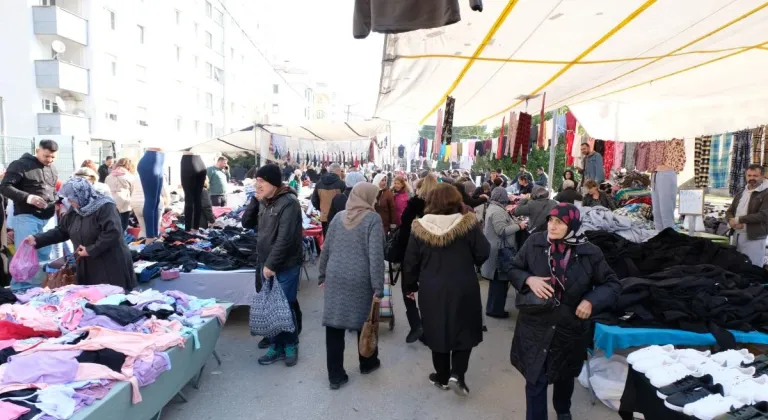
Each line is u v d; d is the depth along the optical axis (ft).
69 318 9.90
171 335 9.82
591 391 11.24
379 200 20.30
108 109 69.00
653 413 7.40
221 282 16.22
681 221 26.05
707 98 28.32
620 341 10.12
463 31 13.00
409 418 10.43
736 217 18.70
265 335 12.05
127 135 73.20
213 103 113.80
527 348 8.84
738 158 25.49
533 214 16.99
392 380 12.30
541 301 8.62
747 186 19.12
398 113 30.37
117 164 22.62
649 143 29.37
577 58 16.63
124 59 72.28
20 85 56.24
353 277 11.27
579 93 24.95
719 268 12.22
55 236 12.94
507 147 27.99
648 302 11.00
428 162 70.64
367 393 11.55
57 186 20.18
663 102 30.09
